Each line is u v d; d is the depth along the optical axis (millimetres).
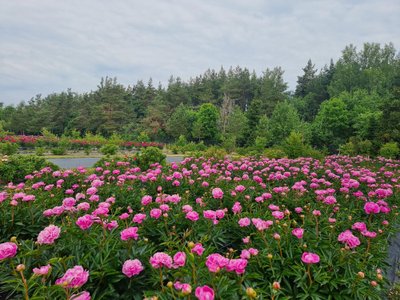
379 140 21172
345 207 4684
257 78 69500
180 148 30953
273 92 56406
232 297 1856
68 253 2439
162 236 3008
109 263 2234
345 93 40250
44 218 3436
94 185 4676
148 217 3379
